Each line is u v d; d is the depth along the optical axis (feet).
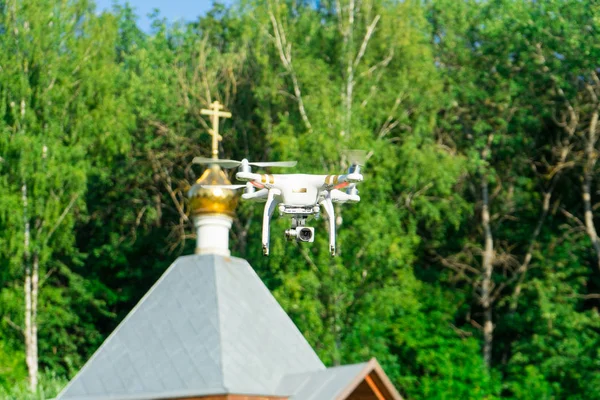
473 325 153.89
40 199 136.05
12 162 135.54
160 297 72.23
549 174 148.77
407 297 134.21
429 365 136.67
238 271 74.28
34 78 138.62
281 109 151.43
